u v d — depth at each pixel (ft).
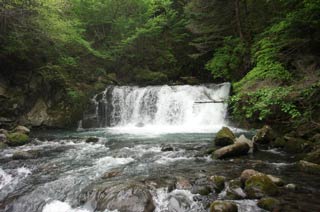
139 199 18.12
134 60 83.66
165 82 78.69
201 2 59.16
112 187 19.88
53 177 24.56
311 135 32.22
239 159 27.81
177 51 84.23
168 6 84.28
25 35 54.54
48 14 52.70
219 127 52.11
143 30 74.08
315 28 36.14
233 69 59.31
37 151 33.65
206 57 77.41
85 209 18.78
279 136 35.27
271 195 18.37
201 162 27.20
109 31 82.74
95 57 75.72
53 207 19.39
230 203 16.97
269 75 37.22
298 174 22.85
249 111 34.99
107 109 63.05
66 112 59.26
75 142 40.73
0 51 55.31
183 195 19.27
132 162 28.07
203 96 57.67
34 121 56.24
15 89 58.34
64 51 65.51
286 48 40.16
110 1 78.59
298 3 39.50
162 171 24.48
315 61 36.52
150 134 46.52
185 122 56.90
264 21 55.98
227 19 62.28
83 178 23.75
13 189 22.71
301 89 30.99
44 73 59.62
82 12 75.82
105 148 35.63
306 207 16.87
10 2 46.83
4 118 53.11
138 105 60.80
